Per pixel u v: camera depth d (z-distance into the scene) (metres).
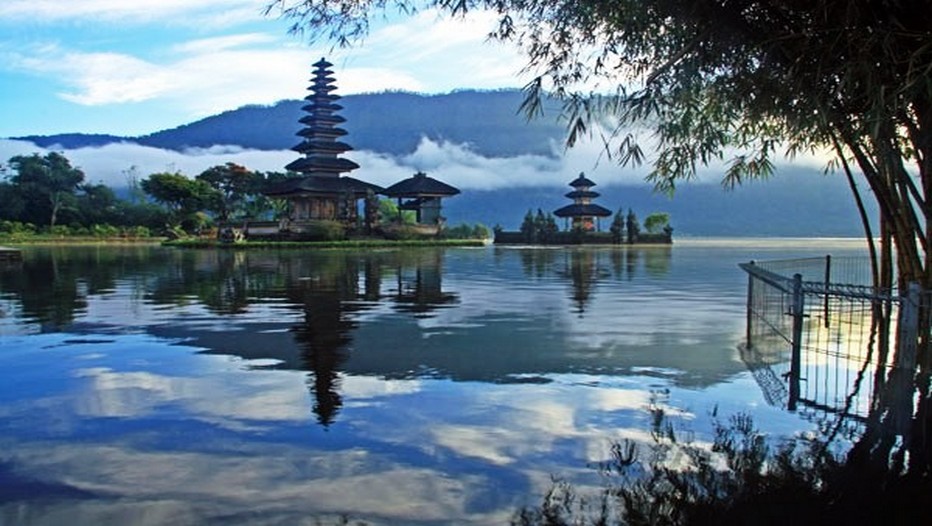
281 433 4.41
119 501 3.39
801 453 4.04
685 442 4.23
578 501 3.38
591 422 4.64
